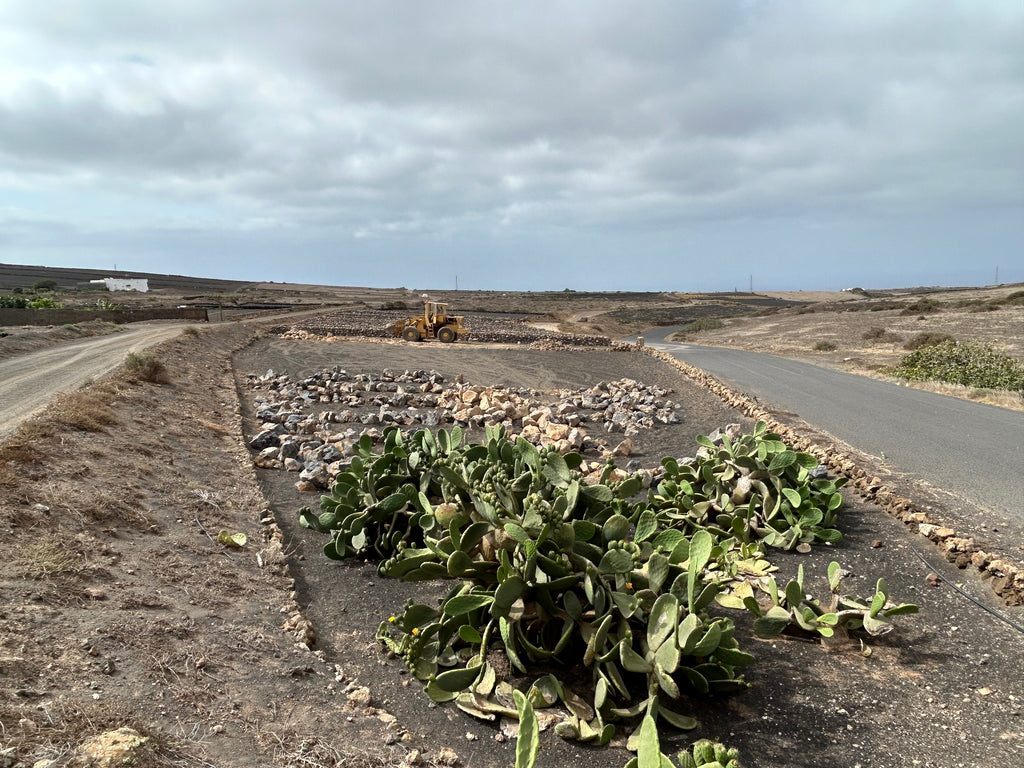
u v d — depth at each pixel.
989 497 7.64
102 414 8.81
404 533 6.35
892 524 7.06
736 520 6.51
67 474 6.37
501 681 4.23
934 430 11.67
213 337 24.83
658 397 16.19
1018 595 5.29
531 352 26.98
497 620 4.47
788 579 5.91
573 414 13.20
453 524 4.47
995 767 3.43
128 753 2.70
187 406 11.84
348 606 5.42
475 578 4.61
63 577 4.46
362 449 7.51
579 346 29.70
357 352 25.31
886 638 4.84
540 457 5.47
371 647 4.74
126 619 4.16
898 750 3.58
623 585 4.18
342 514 6.42
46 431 7.36
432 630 4.33
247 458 9.59
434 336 32.78
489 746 3.65
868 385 18.53
